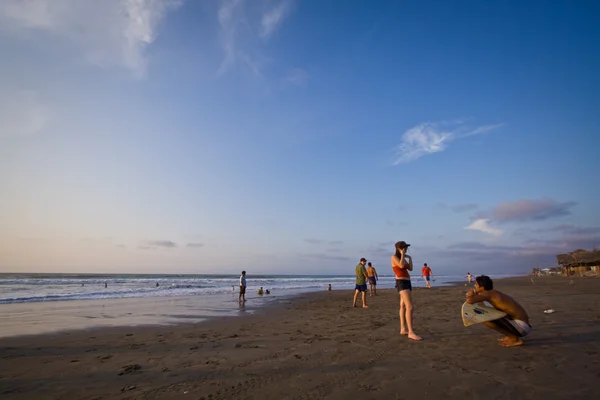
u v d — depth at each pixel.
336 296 19.61
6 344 6.48
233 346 6.06
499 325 5.29
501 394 3.41
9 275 68.62
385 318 9.25
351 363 4.66
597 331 6.26
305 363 4.74
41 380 4.24
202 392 3.72
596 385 3.59
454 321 8.05
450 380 3.86
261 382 3.99
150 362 5.02
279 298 18.33
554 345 5.32
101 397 3.64
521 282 31.03
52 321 9.77
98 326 8.78
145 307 13.70
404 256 6.52
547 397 3.31
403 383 3.81
